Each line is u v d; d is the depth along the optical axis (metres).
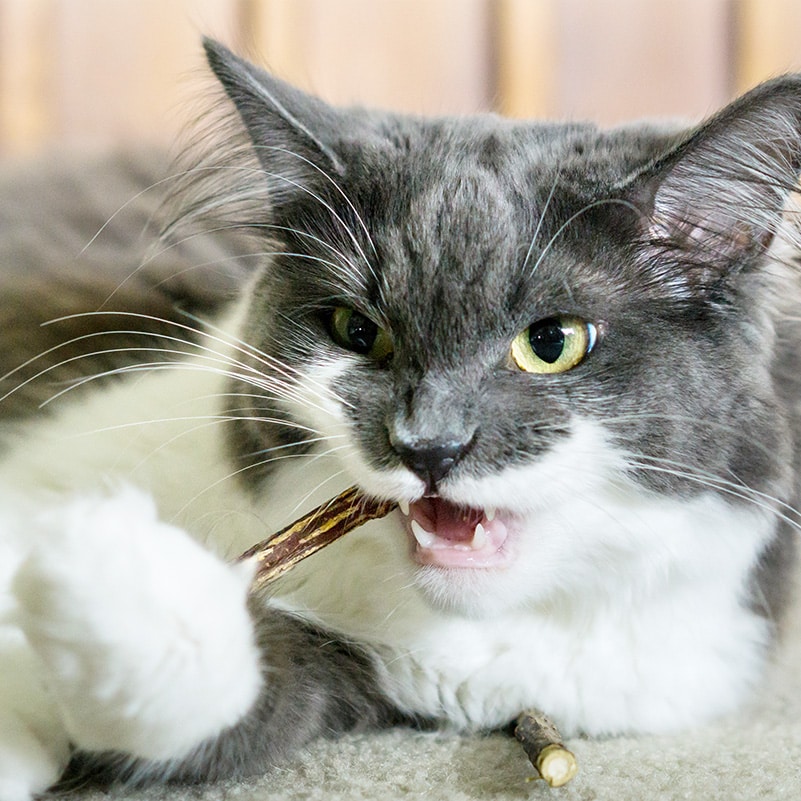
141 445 0.48
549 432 0.43
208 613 0.38
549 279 0.43
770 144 0.44
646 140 0.46
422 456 0.42
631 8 0.88
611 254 0.43
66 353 0.53
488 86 0.88
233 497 0.46
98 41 0.86
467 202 0.44
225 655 0.39
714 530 0.44
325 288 0.45
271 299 0.46
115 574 0.37
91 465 0.48
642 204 0.43
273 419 0.45
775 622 0.48
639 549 0.44
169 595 0.38
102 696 0.38
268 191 0.47
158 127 0.75
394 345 0.44
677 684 0.46
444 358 0.43
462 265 0.43
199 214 0.50
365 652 0.46
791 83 0.43
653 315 0.43
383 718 0.46
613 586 0.45
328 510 0.44
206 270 0.53
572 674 0.46
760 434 0.44
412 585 0.44
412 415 0.42
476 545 0.44
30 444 0.50
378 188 0.45
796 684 0.50
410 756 0.44
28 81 0.86
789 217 0.44
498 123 0.49
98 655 0.37
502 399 0.43
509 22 0.88
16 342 0.54
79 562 0.37
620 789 0.42
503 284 0.43
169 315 0.53
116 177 0.60
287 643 0.43
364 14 0.87
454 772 0.43
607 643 0.46
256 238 0.49
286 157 0.46
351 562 0.45
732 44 0.88
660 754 0.44
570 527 0.44
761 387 0.44
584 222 0.43
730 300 0.44
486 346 0.43
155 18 0.86
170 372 0.50
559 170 0.44
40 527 0.38
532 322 0.43
